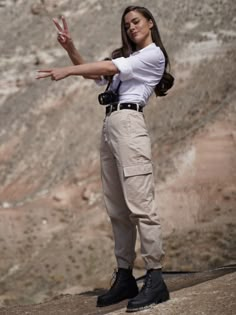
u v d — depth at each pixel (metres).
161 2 58.34
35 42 63.97
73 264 34.81
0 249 38.62
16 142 52.56
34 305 11.98
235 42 49.56
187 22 53.81
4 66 62.03
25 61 62.03
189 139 40.28
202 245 33.12
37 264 35.75
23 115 54.66
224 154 38.78
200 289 9.18
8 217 42.41
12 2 72.44
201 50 49.59
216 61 48.03
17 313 11.23
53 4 66.62
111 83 9.31
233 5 53.97
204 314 8.02
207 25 52.41
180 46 50.91
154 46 9.16
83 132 49.53
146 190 8.89
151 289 8.69
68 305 11.21
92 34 59.56
